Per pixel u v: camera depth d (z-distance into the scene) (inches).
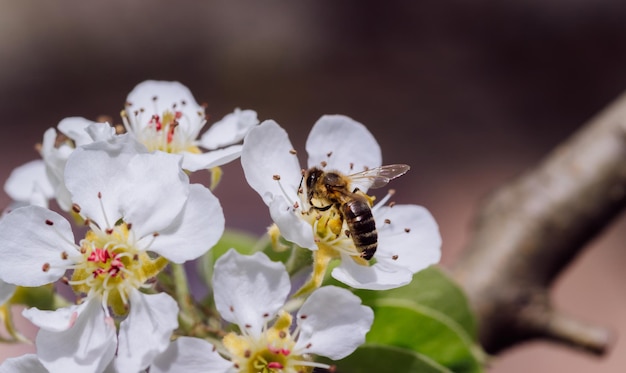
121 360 7.8
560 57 20.6
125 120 8.8
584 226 10.1
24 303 8.5
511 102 20.5
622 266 16.9
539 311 10.0
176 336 8.2
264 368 8.0
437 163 19.6
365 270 8.3
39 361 7.9
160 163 8.0
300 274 8.5
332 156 8.7
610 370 15.9
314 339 8.0
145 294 7.9
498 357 10.1
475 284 10.0
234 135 8.7
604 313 16.4
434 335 8.6
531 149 19.8
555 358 16.1
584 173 10.2
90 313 8.0
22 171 9.2
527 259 10.1
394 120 20.6
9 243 8.0
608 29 20.6
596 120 10.5
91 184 8.0
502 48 21.1
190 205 8.0
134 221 8.0
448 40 21.2
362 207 8.3
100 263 8.1
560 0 20.9
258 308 7.9
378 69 21.4
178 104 9.1
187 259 7.9
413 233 8.5
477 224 10.4
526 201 10.2
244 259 7.9
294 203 8.3
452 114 20.5
